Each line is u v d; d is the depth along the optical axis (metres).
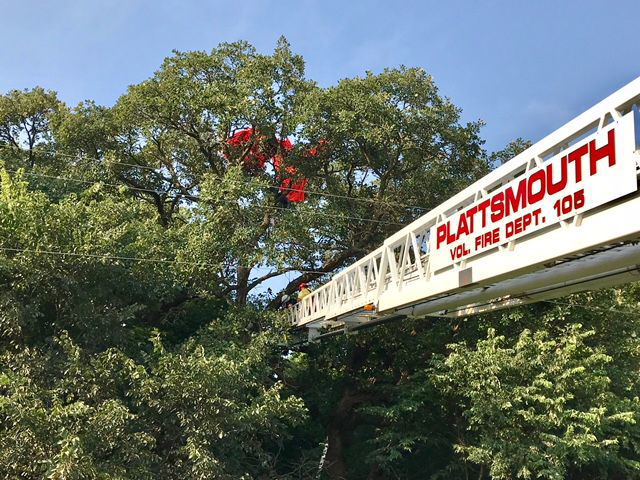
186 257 16.84
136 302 15.95
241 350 15.78
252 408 12.94
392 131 18.66
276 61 19.84
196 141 21.62
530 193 7.16
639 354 17.92
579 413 14.60
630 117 5.83
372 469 20.36
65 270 13.11
